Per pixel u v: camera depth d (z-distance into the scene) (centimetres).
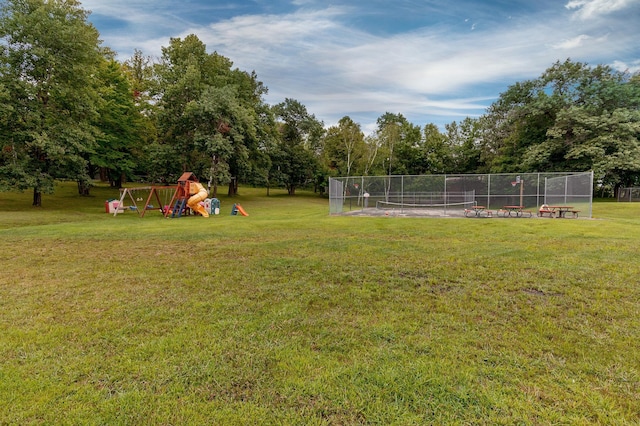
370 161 4328
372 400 228
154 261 655
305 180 4503
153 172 3019
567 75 2909
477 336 324
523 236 923
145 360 281
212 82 2848
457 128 5006
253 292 462
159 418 209
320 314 381
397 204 2284
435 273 550
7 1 1794
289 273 558
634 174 2711
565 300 421
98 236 975
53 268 604
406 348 300
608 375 257
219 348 300
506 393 235
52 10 1880
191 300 430
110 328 346
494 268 576
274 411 216
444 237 924
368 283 498
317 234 999
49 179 1967
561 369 267
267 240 893
